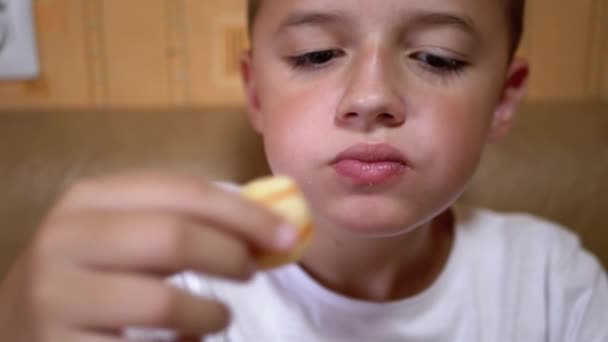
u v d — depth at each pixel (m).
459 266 0.46
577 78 0.57
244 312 0.44
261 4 0.40
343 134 0.35
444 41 0.36
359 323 0.43
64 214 0.25
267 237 0.24
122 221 0.24
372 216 0.35
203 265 0.24
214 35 0.54
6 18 0.52
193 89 0.55
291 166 0.37
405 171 0.35
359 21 0.35
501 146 0.52
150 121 0.52
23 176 0.49
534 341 0.45
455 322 0.44
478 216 0.50
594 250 0.52
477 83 0.37
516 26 0.41
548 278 0.47
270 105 0.39
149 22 0.54
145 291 0.24
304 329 0.43
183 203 0.24
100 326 0.24
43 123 0.51
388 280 0.45
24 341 0.24
